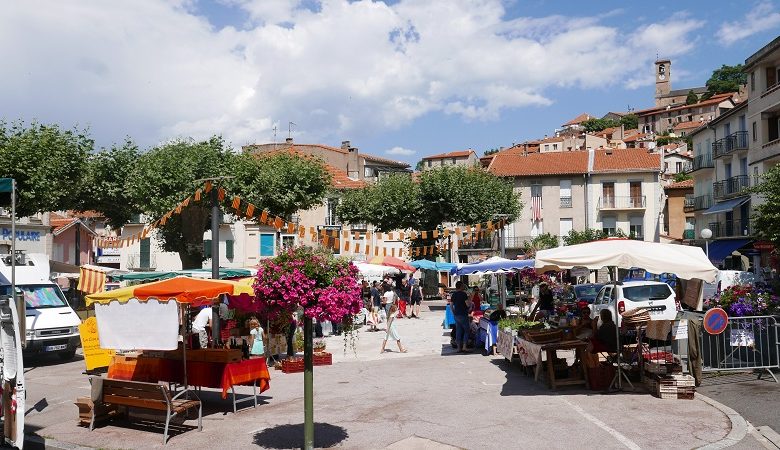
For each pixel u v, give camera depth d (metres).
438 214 44.62
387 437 8.73
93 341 16.05
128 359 11.72
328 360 16.31
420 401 11.03
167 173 31.62
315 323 21.81
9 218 35.69
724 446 7.94
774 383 11.38
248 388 12.88
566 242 54.50
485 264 20.11
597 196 56.94
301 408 10.80
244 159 34.53
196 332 15.91
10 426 8.61
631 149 59.75
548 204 57.78
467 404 10.66
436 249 29.31
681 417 9.38
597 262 11.16
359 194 47.66
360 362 16.53
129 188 32.38
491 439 8.48
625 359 12.33
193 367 10.91
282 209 35.25
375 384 12.94
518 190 58.50
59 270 31.61
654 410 9.84
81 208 34.62
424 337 22.33
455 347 18.94
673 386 10.59
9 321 8.61
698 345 11.53
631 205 56.31
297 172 35.62
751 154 37.56
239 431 9.44
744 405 9.95
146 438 9.32
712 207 42.53
